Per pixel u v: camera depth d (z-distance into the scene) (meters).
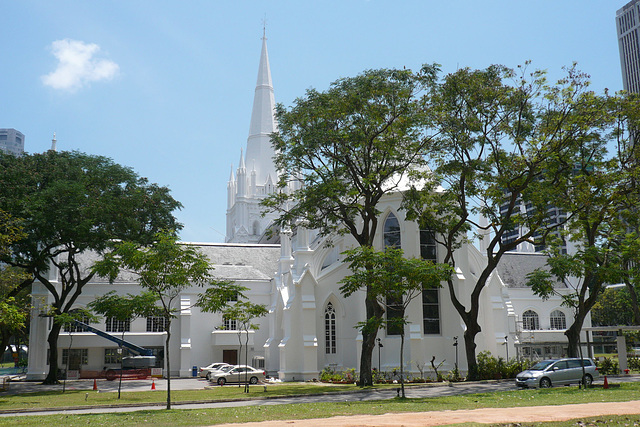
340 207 40.62
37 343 57.16
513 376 42.38
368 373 38.78
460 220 40.88
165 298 60.66
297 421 20.23
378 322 32.97
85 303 60.00
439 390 34.47
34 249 45.31
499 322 52.44
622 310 89.00
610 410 21.38
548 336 69.50
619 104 38.91
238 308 43.62
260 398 32.28
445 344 48.06
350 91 38.06
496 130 38.91
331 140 37.56
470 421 19.00
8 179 43.72
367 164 39.62
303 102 39.91
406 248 48.44
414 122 38.03
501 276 76.88
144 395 36.47
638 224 42.69
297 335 50.31
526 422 18.42
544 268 79.25
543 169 40.53
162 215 53.53
